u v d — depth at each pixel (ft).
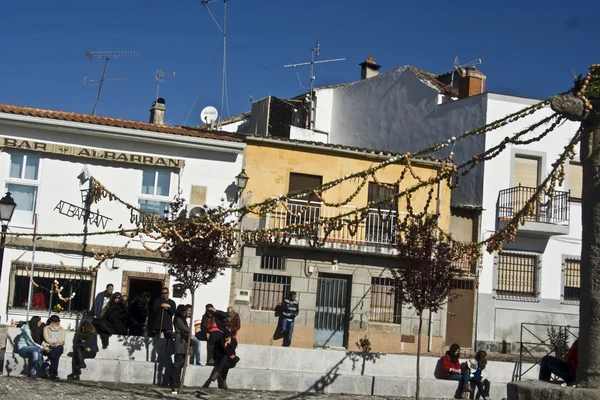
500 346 93.61
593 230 30.71
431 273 60.54
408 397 62.64
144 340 62.69
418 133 106.52
